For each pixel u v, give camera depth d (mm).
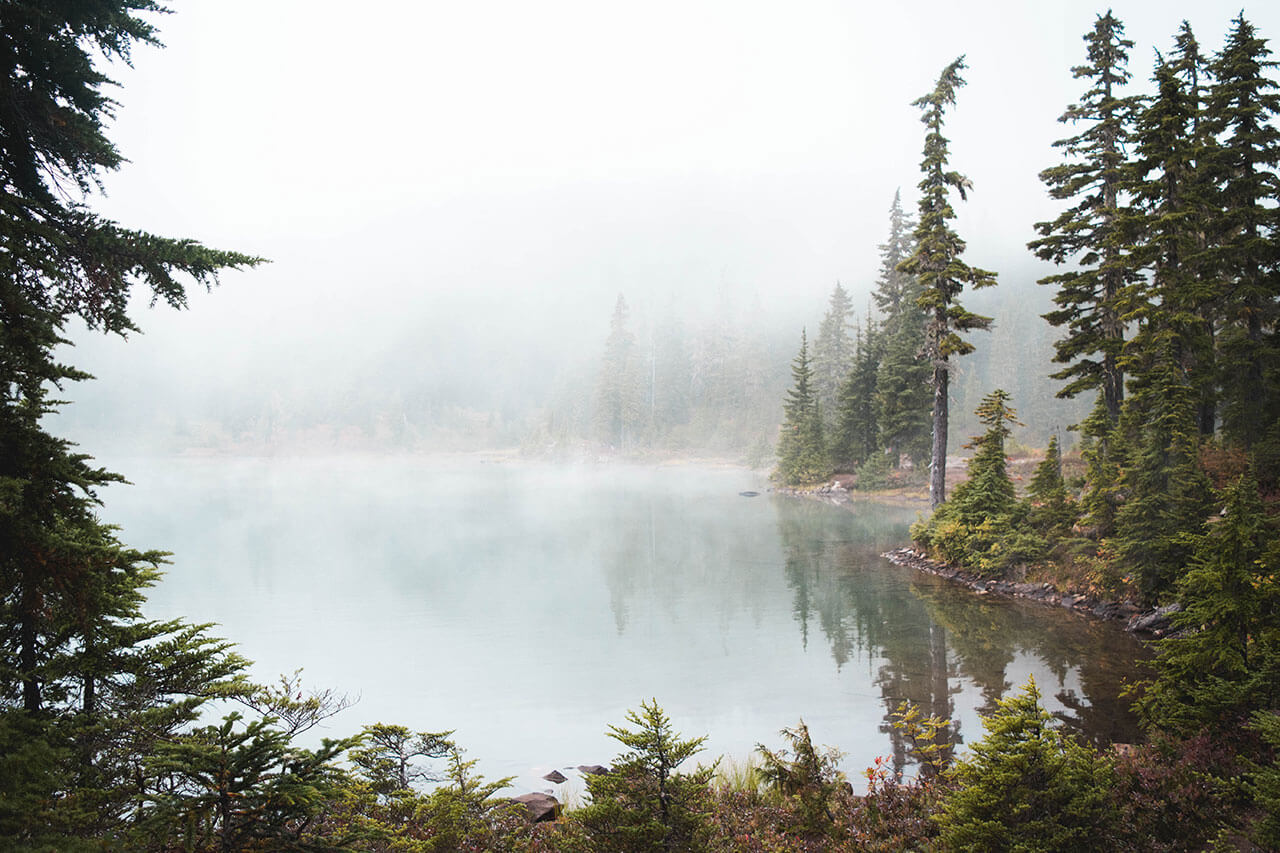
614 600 24156
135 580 6023
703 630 20062
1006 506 26047
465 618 21891
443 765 11203
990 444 27109
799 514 48344
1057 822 6262
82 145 5609
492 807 7840
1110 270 26125
